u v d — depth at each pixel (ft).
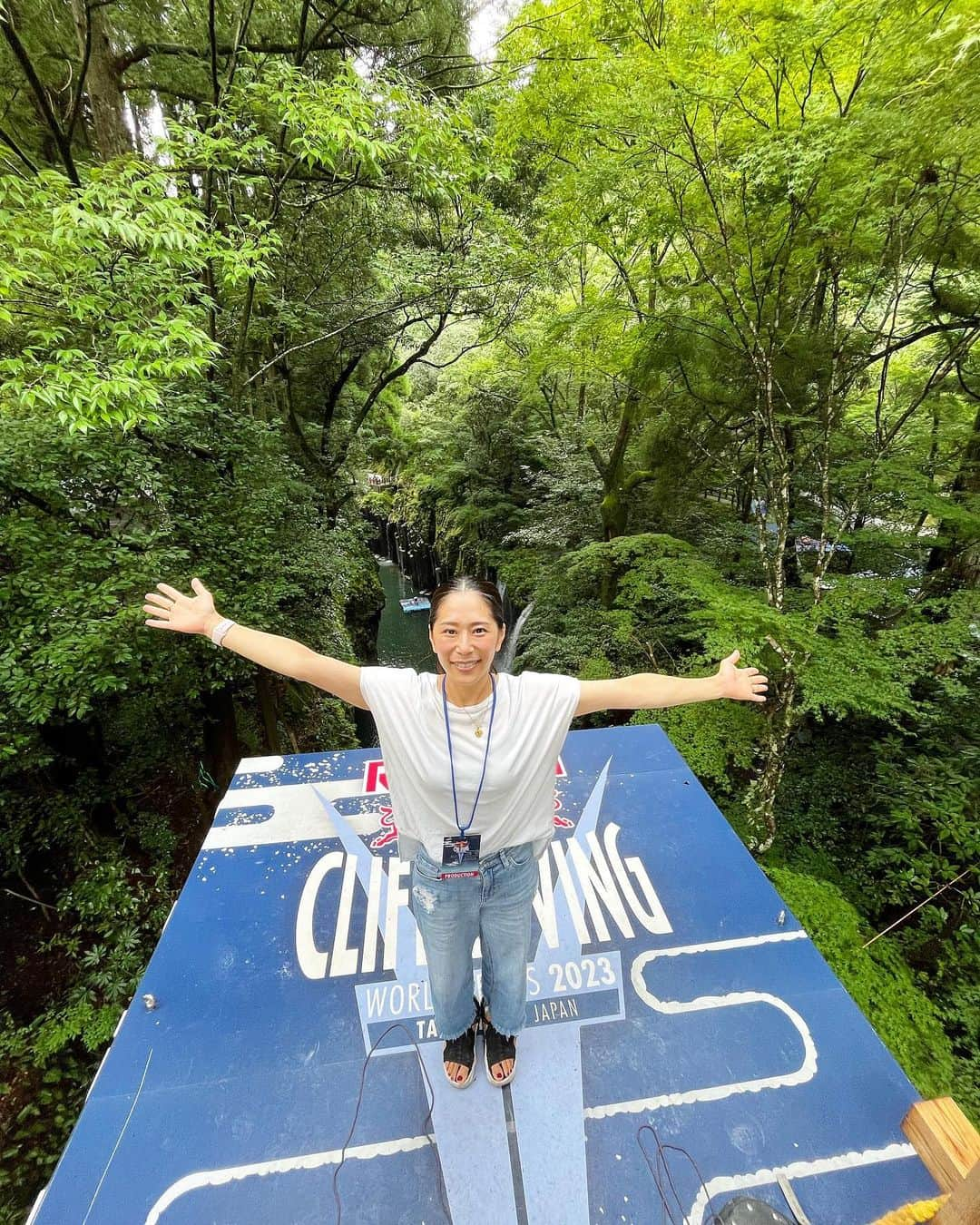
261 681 23.26
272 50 23.27
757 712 14.67
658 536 19.42
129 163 12.57
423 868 4.72
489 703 4.19
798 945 7.58
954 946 11.68
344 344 33.32
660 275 19.61
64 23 20.51
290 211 25.58
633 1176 5.51
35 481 13.46
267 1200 5.30
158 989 6.94
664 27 15.12
